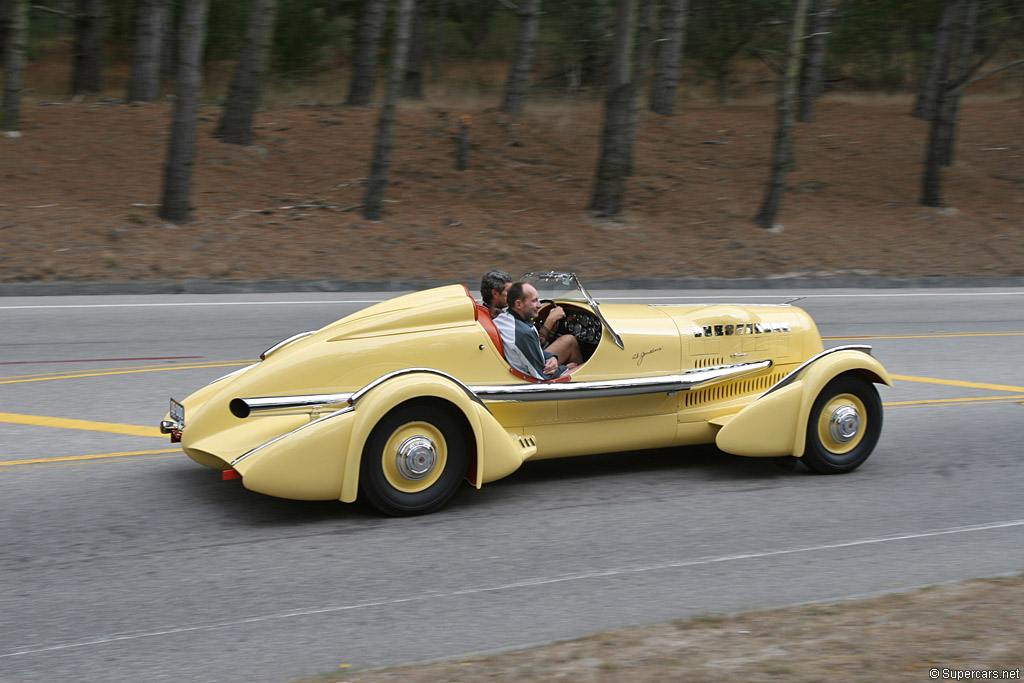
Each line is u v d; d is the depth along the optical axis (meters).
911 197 23.23
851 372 6.39
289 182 20.25
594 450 6.12
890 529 5.25
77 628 3.95
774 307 7.10
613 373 6.16
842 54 34.44
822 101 31.59
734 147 25.72
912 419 7.95
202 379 8.91
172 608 4.14
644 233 18.94
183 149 16.72
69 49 32.38
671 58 27.66
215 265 15.23
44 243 15.27
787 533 5.18
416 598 4.26
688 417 6.36
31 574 4.51
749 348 6.65
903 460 6.73
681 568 4.64
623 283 15.98
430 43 35.22
